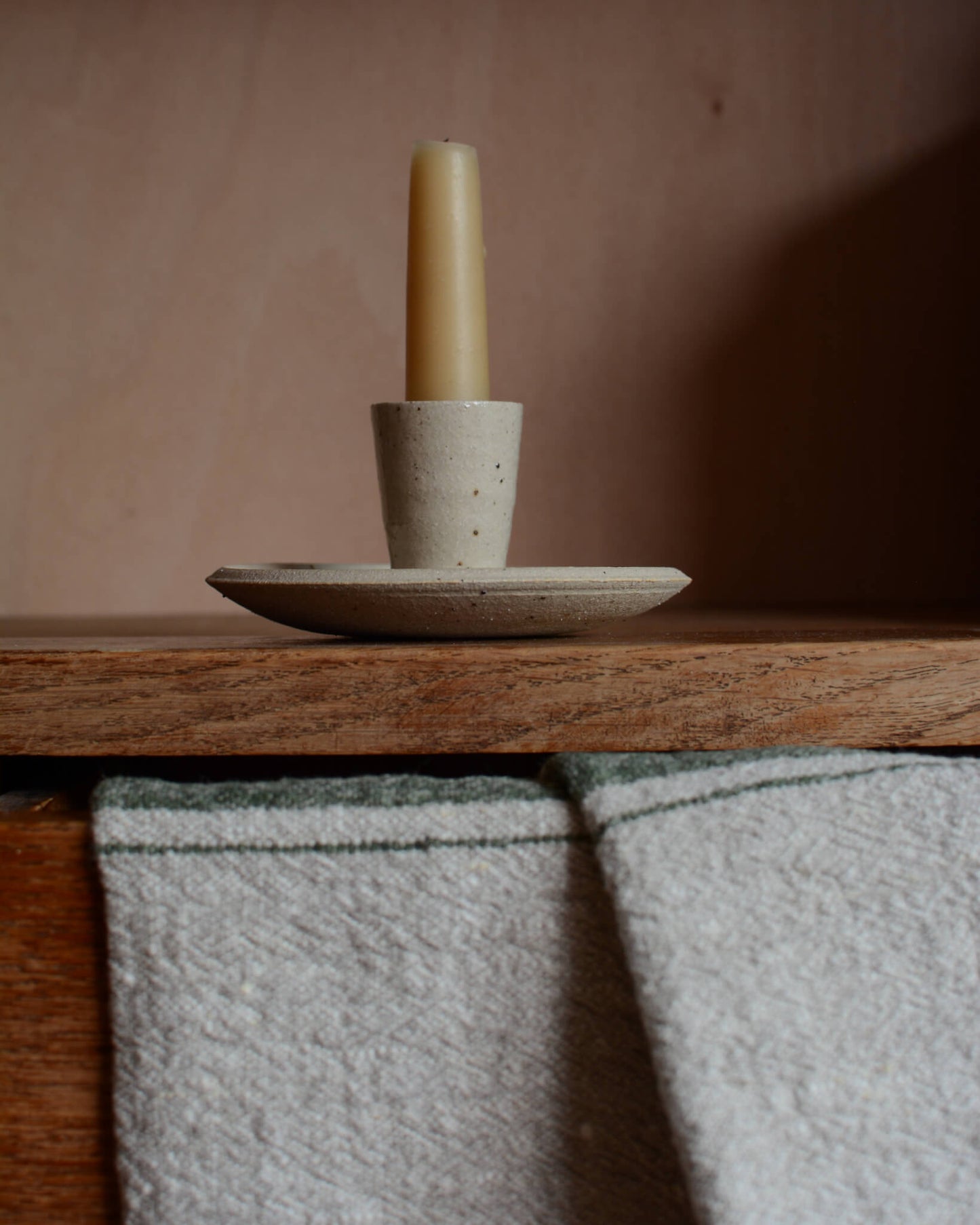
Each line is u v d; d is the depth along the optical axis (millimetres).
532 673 495
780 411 1025
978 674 500
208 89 1021
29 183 1025
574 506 1028
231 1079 431
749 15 1010
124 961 431
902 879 431
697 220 1019
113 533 1041
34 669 496
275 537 1038
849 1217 421
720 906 426
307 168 1023
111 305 1030
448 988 432
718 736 498
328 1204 432
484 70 1016
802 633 557
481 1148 433
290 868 431
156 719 496
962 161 1014
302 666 494
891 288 1021
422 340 548
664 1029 420
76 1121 438
